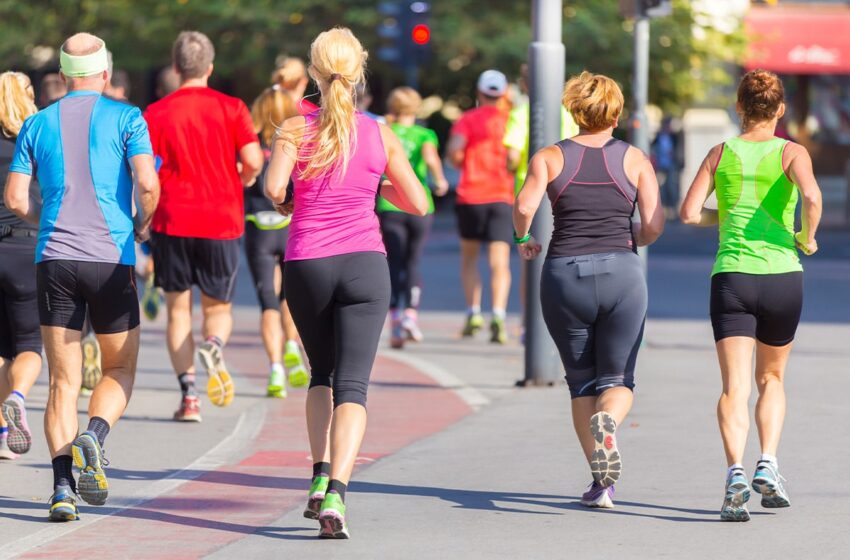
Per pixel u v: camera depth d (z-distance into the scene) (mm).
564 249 15109
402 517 15133
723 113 82500
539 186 15070
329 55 14055
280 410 22562
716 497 15945
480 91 30953
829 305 39938
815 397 23156
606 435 14500
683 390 23938
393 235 30219
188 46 20734
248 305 40219
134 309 15227
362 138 14133
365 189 14180
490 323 32156
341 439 13961
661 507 15508
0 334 17359
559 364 25047
